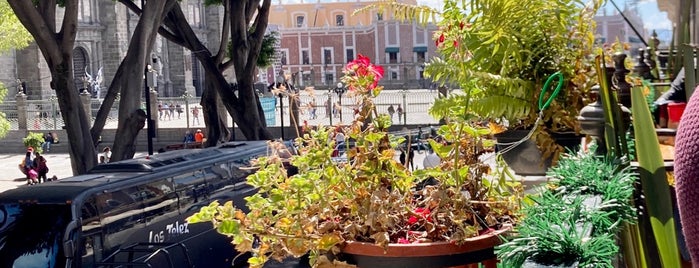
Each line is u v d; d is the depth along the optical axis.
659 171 2.06
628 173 2.23
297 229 2.82
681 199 1.51
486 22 3.56
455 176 2.88
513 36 3.64
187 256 15.20
